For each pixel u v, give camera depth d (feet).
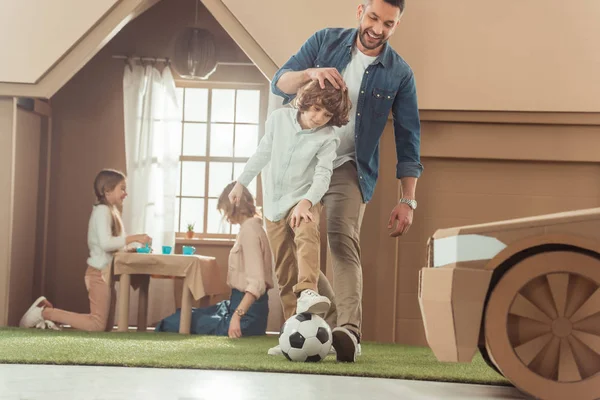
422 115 19.24
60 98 25.11
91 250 20.16
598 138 19.10
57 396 7.82
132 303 24.07
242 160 26.40
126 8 19.84
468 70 19.13
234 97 26.45
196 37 23.24
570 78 18.97
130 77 24.85
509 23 19.12
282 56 19.47
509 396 8.93
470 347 8.25
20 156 22.03
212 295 22.90
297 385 9.36
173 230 24.67
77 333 18.26
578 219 8.27
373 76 14.74
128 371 10.39
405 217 14.88
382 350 16.08
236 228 26.22
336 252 13.30
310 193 12.81
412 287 19.38
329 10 19.43
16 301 21.80
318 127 13.42
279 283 14.19
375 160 14.75
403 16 19.26
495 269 8.52
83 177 25.00
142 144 24.67
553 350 8.24
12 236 21.22
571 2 19.02
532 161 19.38
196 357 12.53
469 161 19.49
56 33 19.90
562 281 8.24
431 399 8.48
